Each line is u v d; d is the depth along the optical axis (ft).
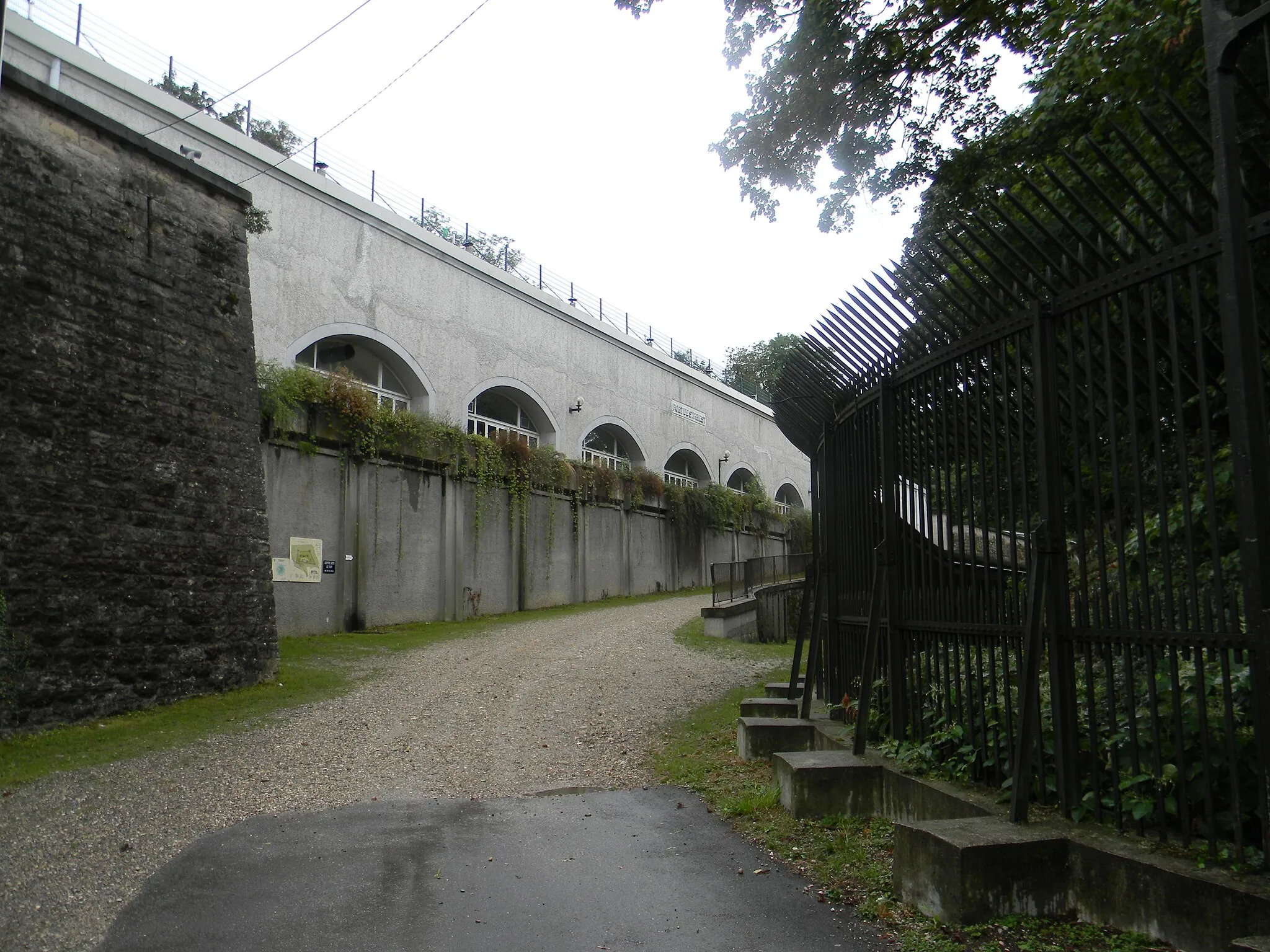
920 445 19.25
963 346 17.13
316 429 66.08
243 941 13.35
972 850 12.45
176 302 40.52
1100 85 23.61
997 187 30.58
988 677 17.58
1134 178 21.30
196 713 34.96
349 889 15.48
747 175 39.73
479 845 17.94
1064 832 13.10
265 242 66.28
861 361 22.21
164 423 39.06
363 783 23.84
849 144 37.96
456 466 79.56
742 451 146.41
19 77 34.47
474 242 98.22
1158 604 12.48
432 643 59.67
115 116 57.98
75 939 13.64
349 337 73.82
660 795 21.93
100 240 37.24
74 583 34.09
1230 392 10.78
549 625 72.69
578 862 16.67
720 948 12.64
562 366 101.60
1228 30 10.90
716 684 41.83
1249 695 12.78
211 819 20.36
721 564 76.59
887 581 20.01
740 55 37.88
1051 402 14.52
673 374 127.13
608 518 104.73
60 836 19.20
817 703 27.43
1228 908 10.49
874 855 15.92
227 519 41.52
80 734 31.04
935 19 33.35
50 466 33.96
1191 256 11.78
